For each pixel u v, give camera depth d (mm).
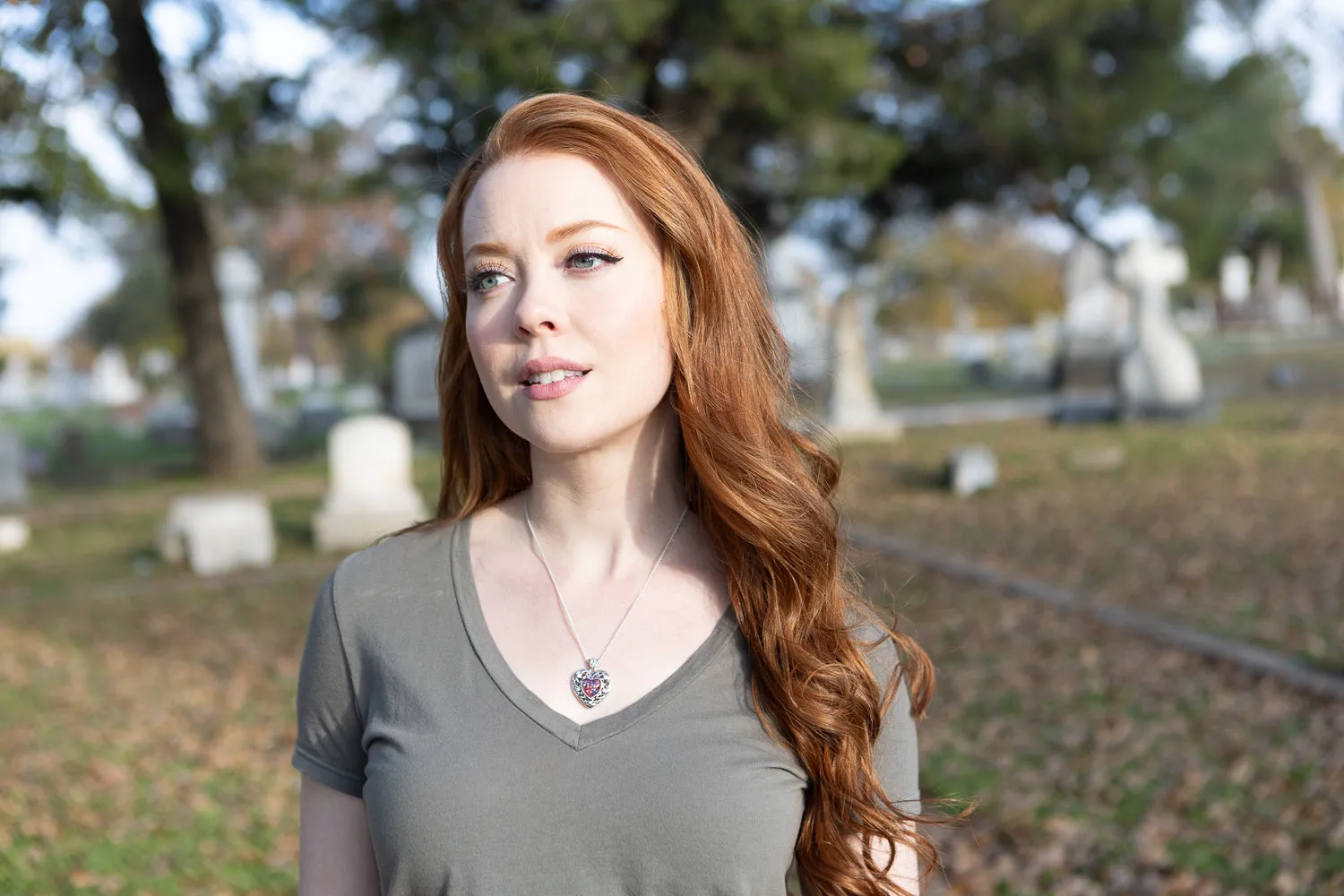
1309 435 14266
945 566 8602
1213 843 4098
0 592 9883
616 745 1374
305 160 18734
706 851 1338
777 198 18562
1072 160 19141
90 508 15148
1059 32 17594
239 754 5582
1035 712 5496
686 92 16594
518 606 1511
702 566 1544
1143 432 15695
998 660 6320
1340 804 4270
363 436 11156
